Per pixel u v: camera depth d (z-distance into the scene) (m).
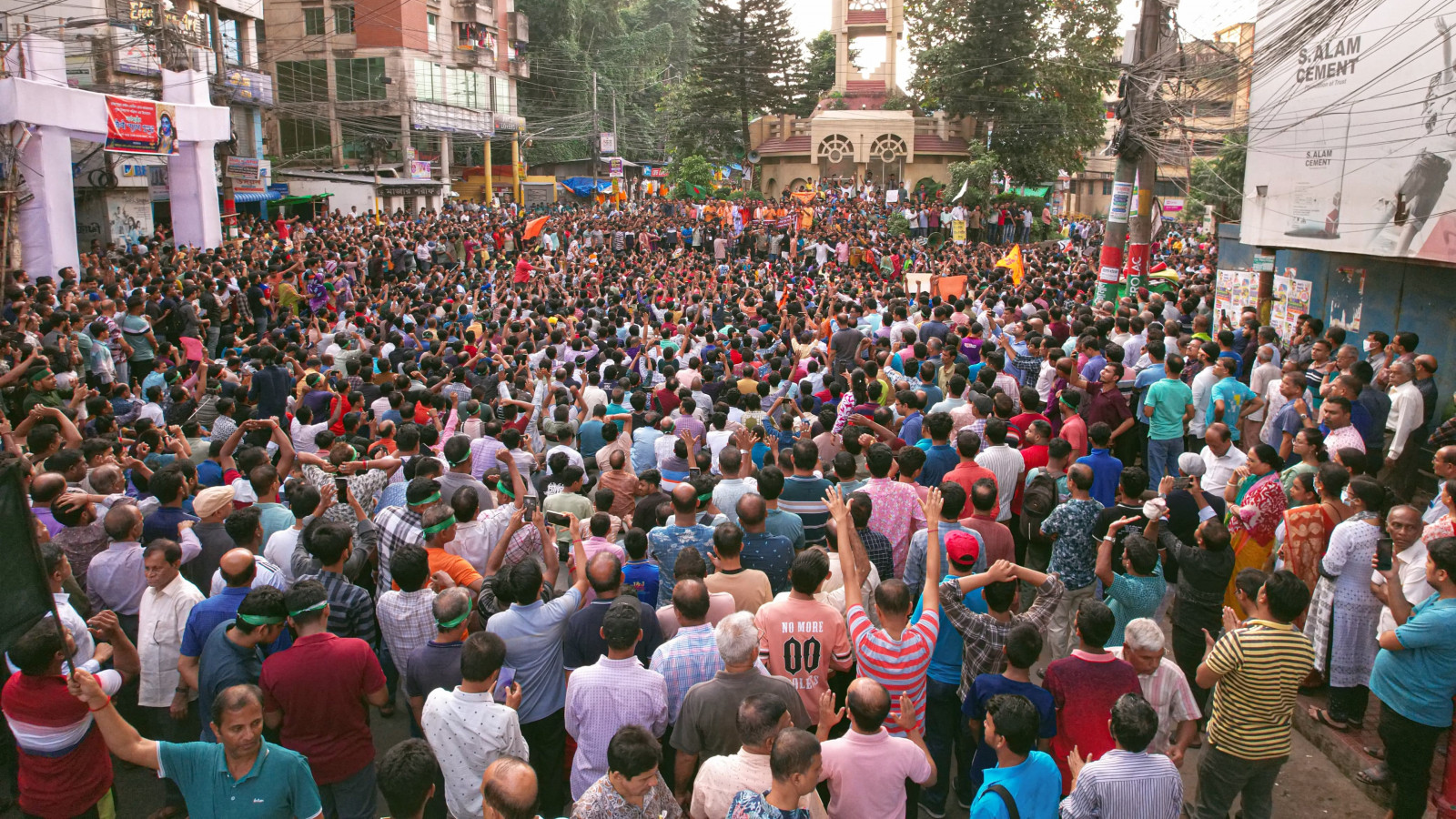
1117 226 17.02
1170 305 14.59
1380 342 9.91
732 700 4.57
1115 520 6.41
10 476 3.84
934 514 5.37
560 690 5.38
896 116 51.44
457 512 6.43
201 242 25.47
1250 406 9.69
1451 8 9.37
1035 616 5.34
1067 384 10.72
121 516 5.93
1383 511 7.16
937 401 10.29
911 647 4.89
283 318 19.89
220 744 4.07
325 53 47.81
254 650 5.04
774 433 9.97
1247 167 14.04
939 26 45.41
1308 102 12.16
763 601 5.66
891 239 35.44
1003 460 7.84
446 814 5.19
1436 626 5.15
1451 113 9.38
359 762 4.87
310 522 6.00
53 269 19.12
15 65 19.14
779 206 40.03
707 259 32.31
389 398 10.20
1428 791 5.93
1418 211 9.91
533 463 9.14
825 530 6.43
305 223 38.59
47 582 3.93
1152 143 16.12
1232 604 7.23
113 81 24.19
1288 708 5.07
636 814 3.90
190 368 14.79
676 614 5.39
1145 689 4.98
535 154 64.62
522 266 25.44
